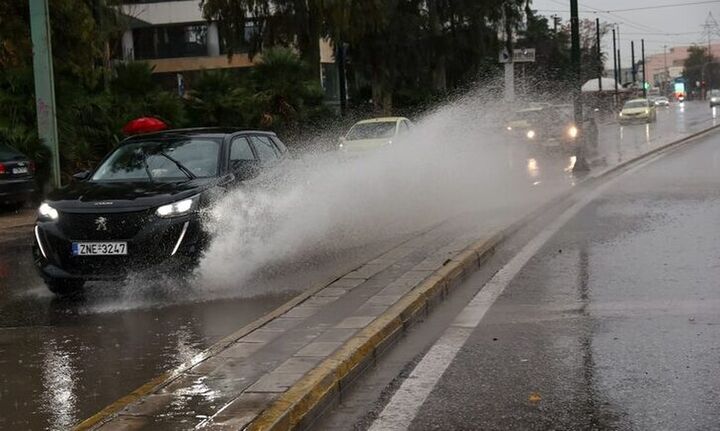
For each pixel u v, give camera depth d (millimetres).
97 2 26797
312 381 5129
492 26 40562
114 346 6781
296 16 30344
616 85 65875
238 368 5551
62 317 8039
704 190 16719
